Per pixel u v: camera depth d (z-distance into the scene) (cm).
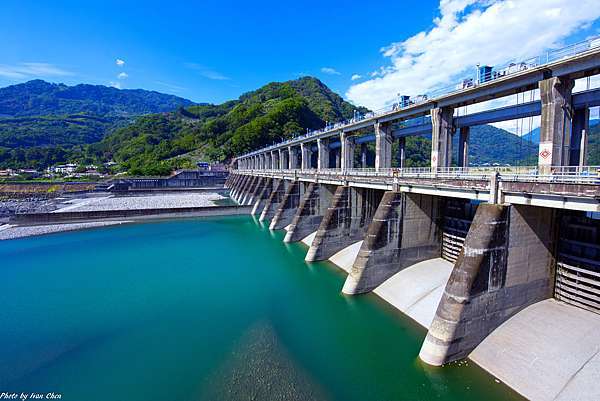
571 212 2234
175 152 19450
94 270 3931
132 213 6962
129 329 2556
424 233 3170
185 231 6012
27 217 6400
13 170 16500
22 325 2636
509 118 2827
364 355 2166
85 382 1975
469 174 2342
